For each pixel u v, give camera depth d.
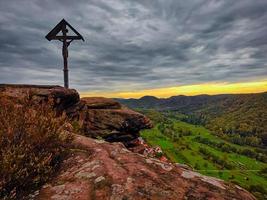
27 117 5.20
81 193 4.09
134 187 4.16
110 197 3.95
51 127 5.25
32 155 4.57
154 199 3.92
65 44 19.53
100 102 18.70
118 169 4.68
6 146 4.62
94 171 4.62
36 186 4.38
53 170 4.88
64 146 5.68
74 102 14.49
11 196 3.84
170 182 4.43
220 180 4.93
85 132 15.59
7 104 6.05
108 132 16.33
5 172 4.02
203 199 4.03
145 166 4.95
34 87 12.74
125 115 17.48
